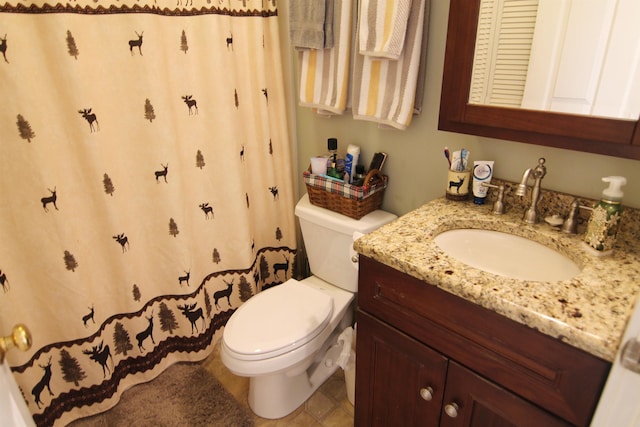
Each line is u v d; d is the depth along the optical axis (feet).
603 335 2.18
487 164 3.82
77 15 3.77
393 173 4.87
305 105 5.04
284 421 4.94
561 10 3.00
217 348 6.12
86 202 4.34
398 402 3.63
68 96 3.90
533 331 2.46
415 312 3.12
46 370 4.52
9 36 3.49
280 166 6.01
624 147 2.82
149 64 4.28
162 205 4.85
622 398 1.80
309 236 5.28
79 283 4.39
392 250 3.11
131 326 5.11
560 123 3.05
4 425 1.82
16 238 4.00
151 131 4.51
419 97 4.15
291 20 4.67
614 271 2.78
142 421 4.92
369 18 3.83
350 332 5.00
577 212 3.34
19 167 3.82
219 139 5.12
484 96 3.44
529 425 2.73
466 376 2.96
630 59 2.76
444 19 3.84
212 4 4.53
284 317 4.58
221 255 5.75
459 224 3.70
